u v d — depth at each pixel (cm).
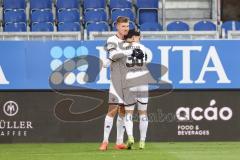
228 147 2592
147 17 4119
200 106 2852
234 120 2864
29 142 2842
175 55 2836
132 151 2408
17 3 4178
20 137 2842
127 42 2436
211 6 4297
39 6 4169
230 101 2853
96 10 4066
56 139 2845
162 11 4244
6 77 2817
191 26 4244
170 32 2983
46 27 3856
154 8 4203
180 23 3803
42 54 2823
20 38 3014
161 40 2825
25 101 2833
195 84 2844
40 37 3019
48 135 2845
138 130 2831
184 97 2850
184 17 4288
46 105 2838
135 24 3962
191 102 2850
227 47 2839
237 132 2864
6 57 2817
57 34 3019
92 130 2850
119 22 2411
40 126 2844
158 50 2828
